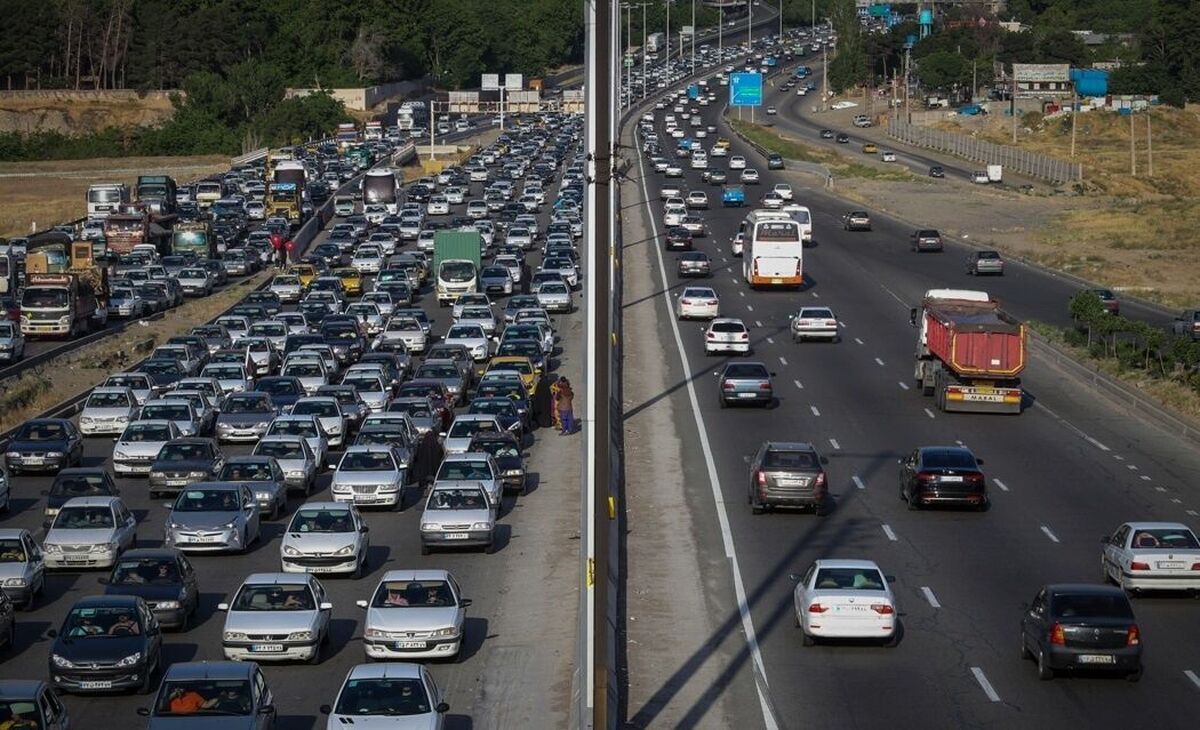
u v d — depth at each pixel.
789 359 87.06
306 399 68.50
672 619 41.97
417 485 61.84
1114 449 64.81
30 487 61.03
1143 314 107.50
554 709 35.75
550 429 73.31
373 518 56.06
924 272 125.31
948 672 37.12
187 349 83.69
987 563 47.16
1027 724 33.38
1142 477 59.44
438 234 118.56
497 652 40.25
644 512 54.22
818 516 53.31
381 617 38.81
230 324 95.00
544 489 60.06
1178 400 74.00
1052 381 81.81
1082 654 35.53
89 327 101.69
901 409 73.25
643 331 96.81
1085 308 88.75
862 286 116.88
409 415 67.38
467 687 37.47
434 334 99.25
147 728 31.06
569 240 135.00
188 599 42.31
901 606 42.75
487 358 88.94
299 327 96.12
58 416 75.06
